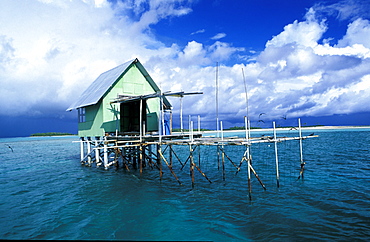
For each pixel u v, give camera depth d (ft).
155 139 63.62
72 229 32.27
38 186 57.16
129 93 74.28
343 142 146.41
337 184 50.39
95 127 73.72
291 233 29.48
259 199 42.06
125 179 59.77
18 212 39.73
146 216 36.09
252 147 133.80
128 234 30.35
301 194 44.24
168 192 47.93
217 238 28.84
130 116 86.84
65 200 45.09
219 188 49.60
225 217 34.94
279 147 130.00
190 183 54.60
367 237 28.02
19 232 31.89
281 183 52.39
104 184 55.52
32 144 243.81
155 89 79.82
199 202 41.60
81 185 55.57
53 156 123.13
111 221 34.58
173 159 95.76
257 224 32.30
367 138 171.01
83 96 84.48
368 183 50.62
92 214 37.45
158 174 64.80
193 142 49.39
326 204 38.70
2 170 83.76
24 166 91.04
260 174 62.34
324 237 28.30
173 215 36.24
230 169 70.44
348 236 28.37
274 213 35.65
